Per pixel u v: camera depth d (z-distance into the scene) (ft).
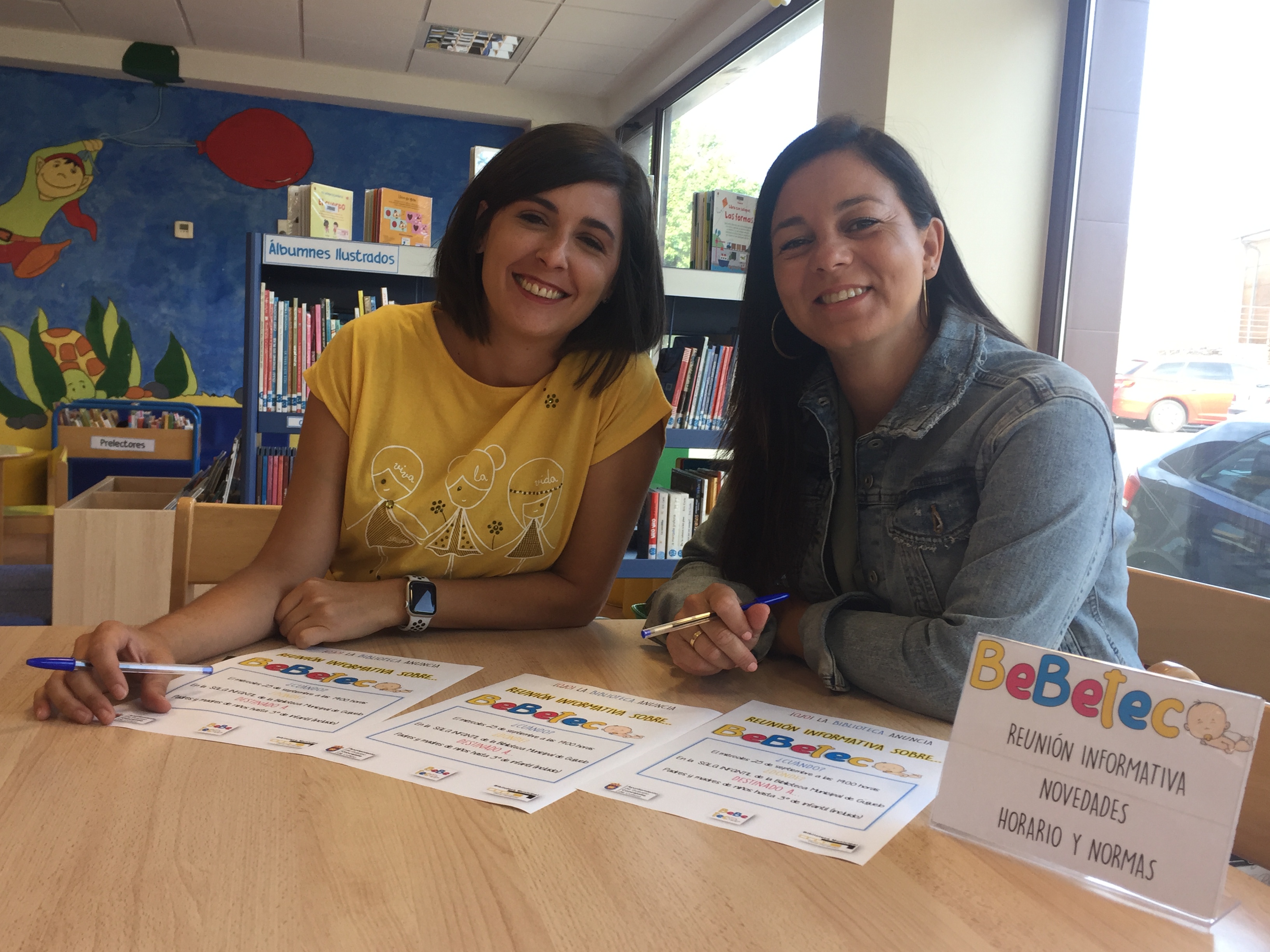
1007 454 3.11
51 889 1.66
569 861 1.85
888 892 1.79
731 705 2.95
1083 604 3.23
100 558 8.08
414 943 1.54
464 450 4.15
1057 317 10.55
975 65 10.46
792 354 3.93
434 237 21.67
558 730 2.60
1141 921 1.75
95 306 19.80
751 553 3.99
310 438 4.07
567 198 3.75
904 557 3.48
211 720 2.56
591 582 4.10
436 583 3.71
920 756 2.54
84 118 19.48
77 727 2.48
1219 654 3.60
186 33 18.45
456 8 16.78
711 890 1.76
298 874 1.75
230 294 20.47
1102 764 1.94
